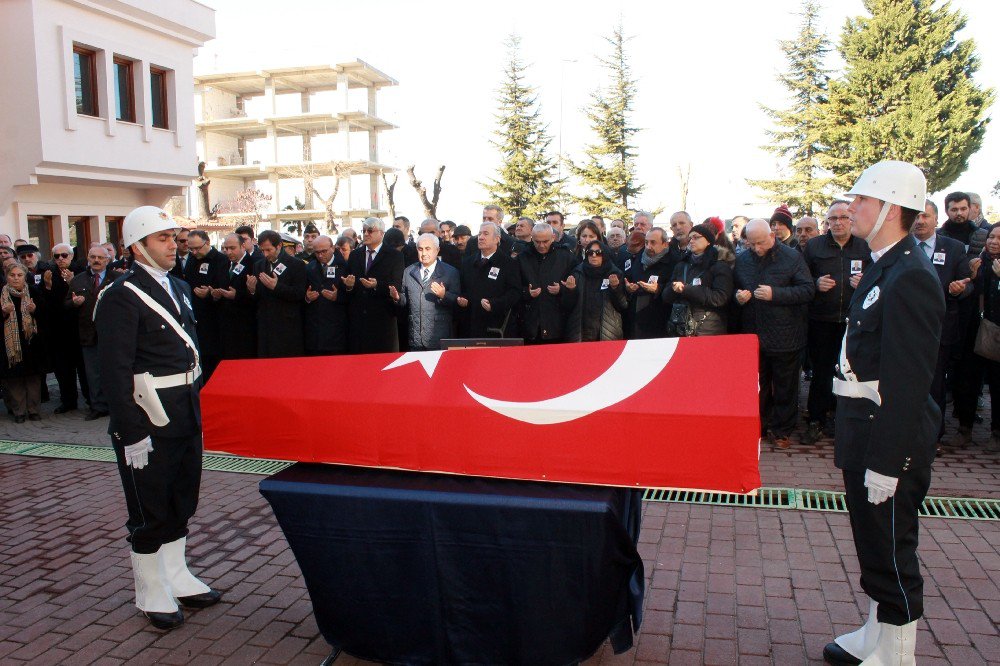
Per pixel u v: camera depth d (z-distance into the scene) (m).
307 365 3.14
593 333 6.55
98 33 15.29
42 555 4.39
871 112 36.34
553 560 2.67
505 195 36.84
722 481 2.43
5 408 9.01
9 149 14.32
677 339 2.80
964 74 36.59
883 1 36.50
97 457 6.51
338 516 2.85
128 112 16.42
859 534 2.77
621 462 2.55
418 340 6.27
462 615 2.82
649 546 4.20
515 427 2.67
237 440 3.07
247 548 4.37
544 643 2.75
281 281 7.07
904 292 2.56
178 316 3.53
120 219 17.59
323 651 3.23
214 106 42.31
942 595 3.49
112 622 3.54
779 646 3.12
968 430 5.96
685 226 6.89
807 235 8.02
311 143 43.41
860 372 2.74
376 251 6.88
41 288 8.29
